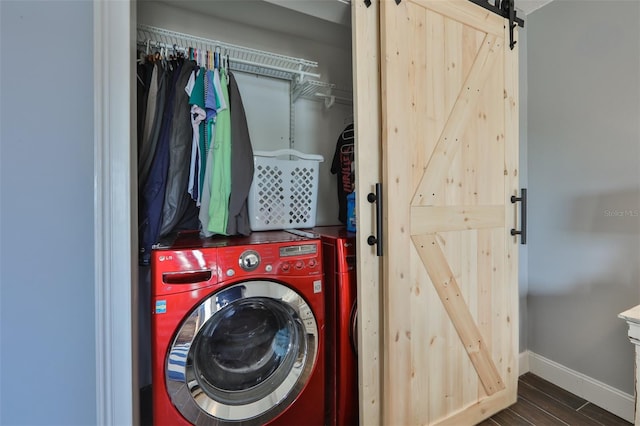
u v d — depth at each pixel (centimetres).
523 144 211
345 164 209
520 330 211
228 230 142
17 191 85
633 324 100
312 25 195
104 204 91
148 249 130
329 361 148
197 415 114
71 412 91
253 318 132
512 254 174
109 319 91
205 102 141
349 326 143
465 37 154
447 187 149
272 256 127
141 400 152
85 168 92
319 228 189
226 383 125
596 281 177
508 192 172
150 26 153
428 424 143
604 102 172
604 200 173
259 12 180
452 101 150
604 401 172
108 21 91
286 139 211
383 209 133
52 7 88
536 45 205
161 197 134
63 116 90
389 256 132
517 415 168
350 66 229
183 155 141
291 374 133
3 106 84
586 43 179
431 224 144
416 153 139
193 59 147
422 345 142
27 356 87
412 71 137
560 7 192
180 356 110
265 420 125
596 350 177
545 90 201
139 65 139
